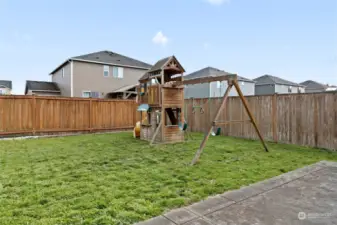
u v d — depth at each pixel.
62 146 6.56
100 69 19.31
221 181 3.40
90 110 10.09
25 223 2.15
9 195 2.84
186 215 2.36
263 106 7.58
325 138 6.02
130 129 11.21
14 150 5.91
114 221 2.20
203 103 9.88
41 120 8.90
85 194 2.88
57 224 2.14
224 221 2.24
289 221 2.24
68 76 18.58
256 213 2.41
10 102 8.27
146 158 4.99
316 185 3.26
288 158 4.96
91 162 4.60
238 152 5.61
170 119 8.24
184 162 4.62
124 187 3.14
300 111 6.58
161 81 7.23
